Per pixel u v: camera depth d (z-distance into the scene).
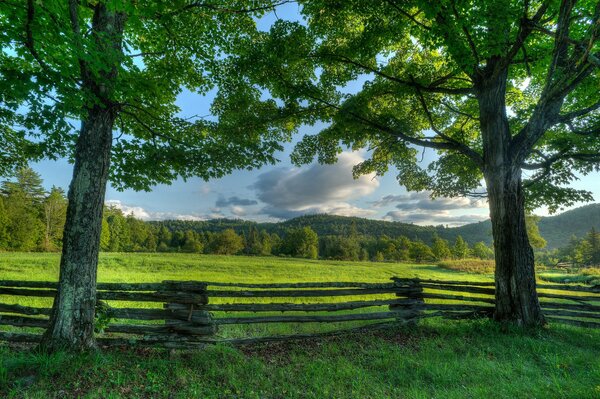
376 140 11.17
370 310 10.59
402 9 7.54
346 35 8.91
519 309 7.39
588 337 6.96
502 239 7.68
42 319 5.61
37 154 7.35
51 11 4.10
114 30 5.23
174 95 8.26
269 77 8.86
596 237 77.75
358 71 9.19
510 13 5.16
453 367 4.93
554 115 7.46
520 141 7.62
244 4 8.00
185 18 7.43
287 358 5.41
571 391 3.94
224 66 8.80
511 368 4.96
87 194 4.93
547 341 6.37
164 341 5.36
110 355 4.79
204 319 5.61
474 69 7.58
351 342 6.25
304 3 8.34
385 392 4.20
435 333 7.05
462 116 11.05
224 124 8.40
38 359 4.24
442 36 6.28
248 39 8.79
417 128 11.27
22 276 15.68
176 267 27.12
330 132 9.88
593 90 8.20
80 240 4.84
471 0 5.63
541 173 9.55
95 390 3.86
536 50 7.64
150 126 7.66
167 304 5.73
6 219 45.47
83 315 4.76
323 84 9.70
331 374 4.70
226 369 4.77
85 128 5.08
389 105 10.70
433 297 8.27
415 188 11.52
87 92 4.51
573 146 8.51
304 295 7.04
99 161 5.05
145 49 7.62
